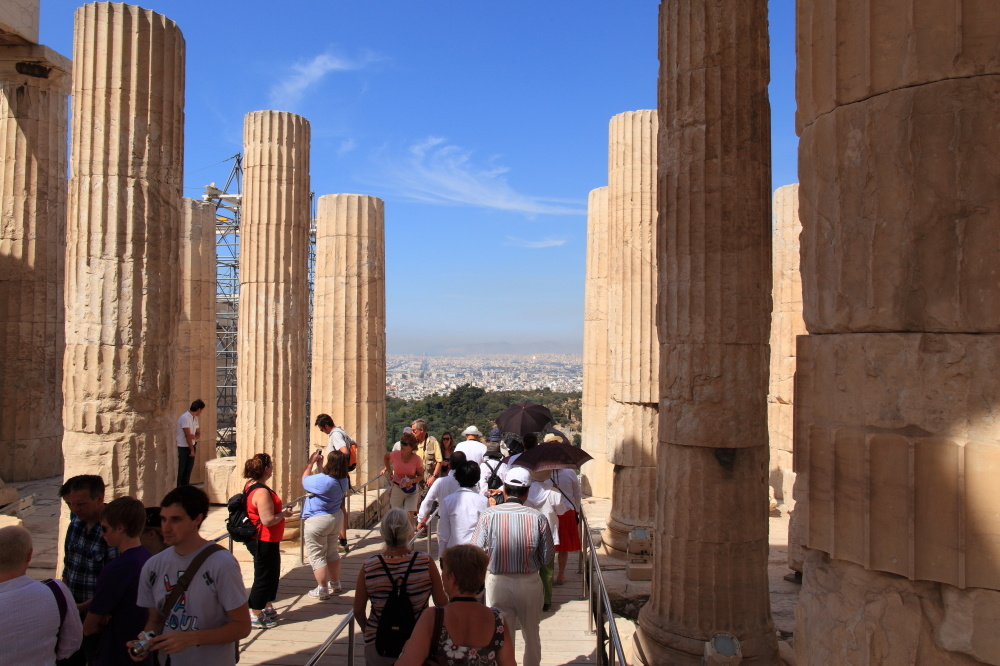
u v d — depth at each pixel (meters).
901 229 2.45
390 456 11.22
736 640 5.46
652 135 10.91
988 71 2.32
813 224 2.82
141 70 6.85
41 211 15.84
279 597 8.31
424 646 3.69
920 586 2.41
